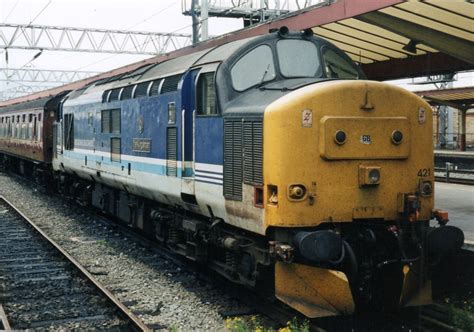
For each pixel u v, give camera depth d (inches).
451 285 314.8
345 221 267.9
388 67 587.2
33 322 292.7
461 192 591.8
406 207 275.6
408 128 277.0
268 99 277.4
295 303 262.8
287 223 258.8
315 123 261.3
